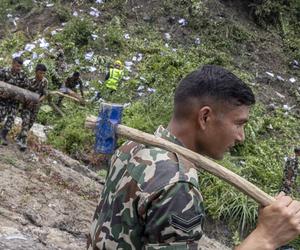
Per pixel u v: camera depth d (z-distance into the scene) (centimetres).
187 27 1664
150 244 168
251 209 963
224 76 184
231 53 1622
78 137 1114
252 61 1608
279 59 1639
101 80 1441
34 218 649
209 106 183
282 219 173
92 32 1574
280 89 1538
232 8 1783
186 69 1463
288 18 1775
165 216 165
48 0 1752
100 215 188
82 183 854
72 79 1277
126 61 1510
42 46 1498
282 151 1275
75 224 681
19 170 797
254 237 174
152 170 173
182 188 168
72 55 1503
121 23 1653
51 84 1310
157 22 1680
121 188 179
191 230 167
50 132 1138
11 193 701
